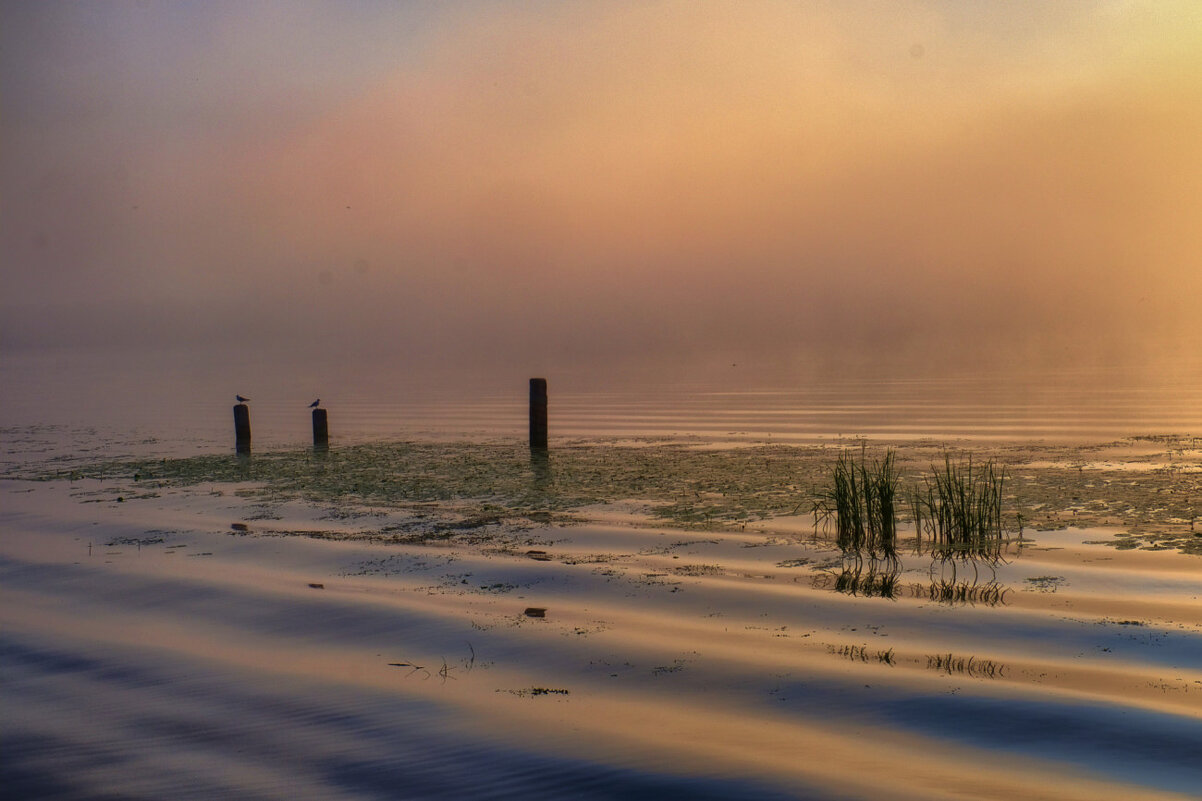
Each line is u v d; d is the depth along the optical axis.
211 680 12.58
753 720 10.84
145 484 27.19
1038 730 10.32
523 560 17.31
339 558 18.02
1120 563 15.74
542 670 12.44
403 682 12.24
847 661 12.28
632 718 11.00
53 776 10.20
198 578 17.16
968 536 17.70
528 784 9.68
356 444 34.31
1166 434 30.64
